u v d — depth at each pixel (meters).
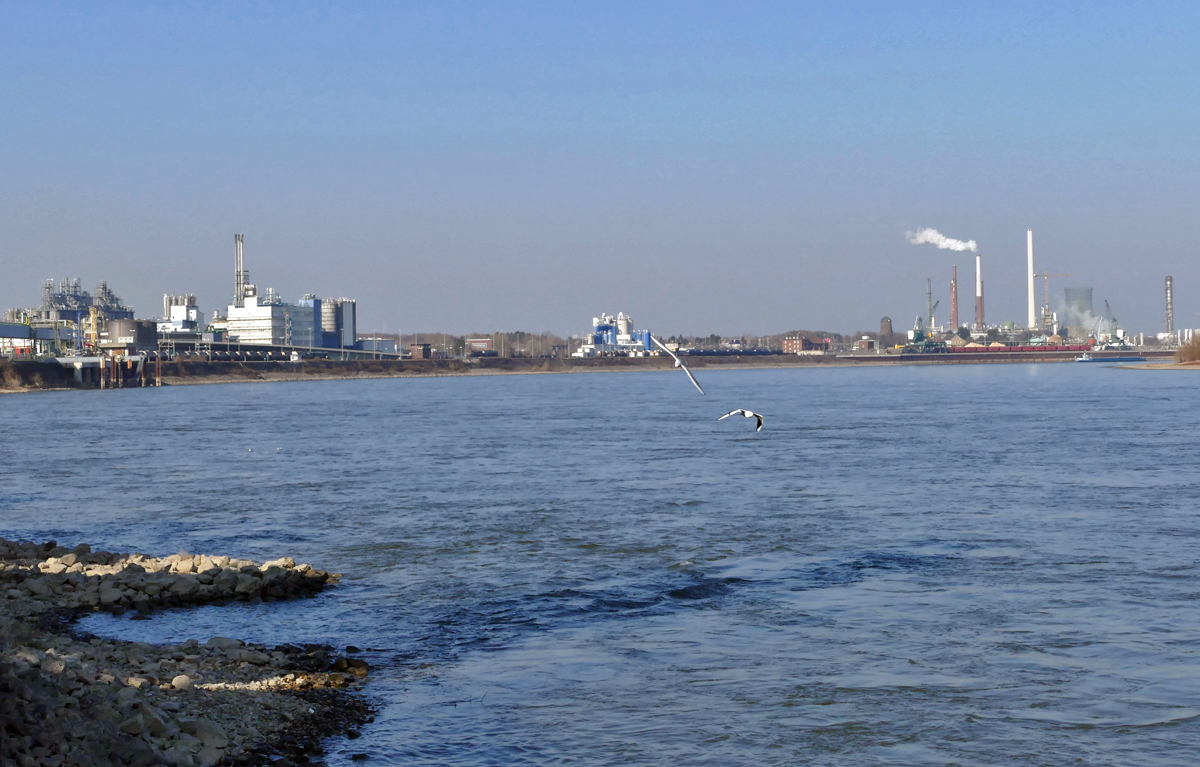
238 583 41.59
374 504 67.94
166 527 59.97
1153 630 35.91
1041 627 36.44
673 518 60.91
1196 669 31.75
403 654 33.84
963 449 101.00
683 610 39.47
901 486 74.00
